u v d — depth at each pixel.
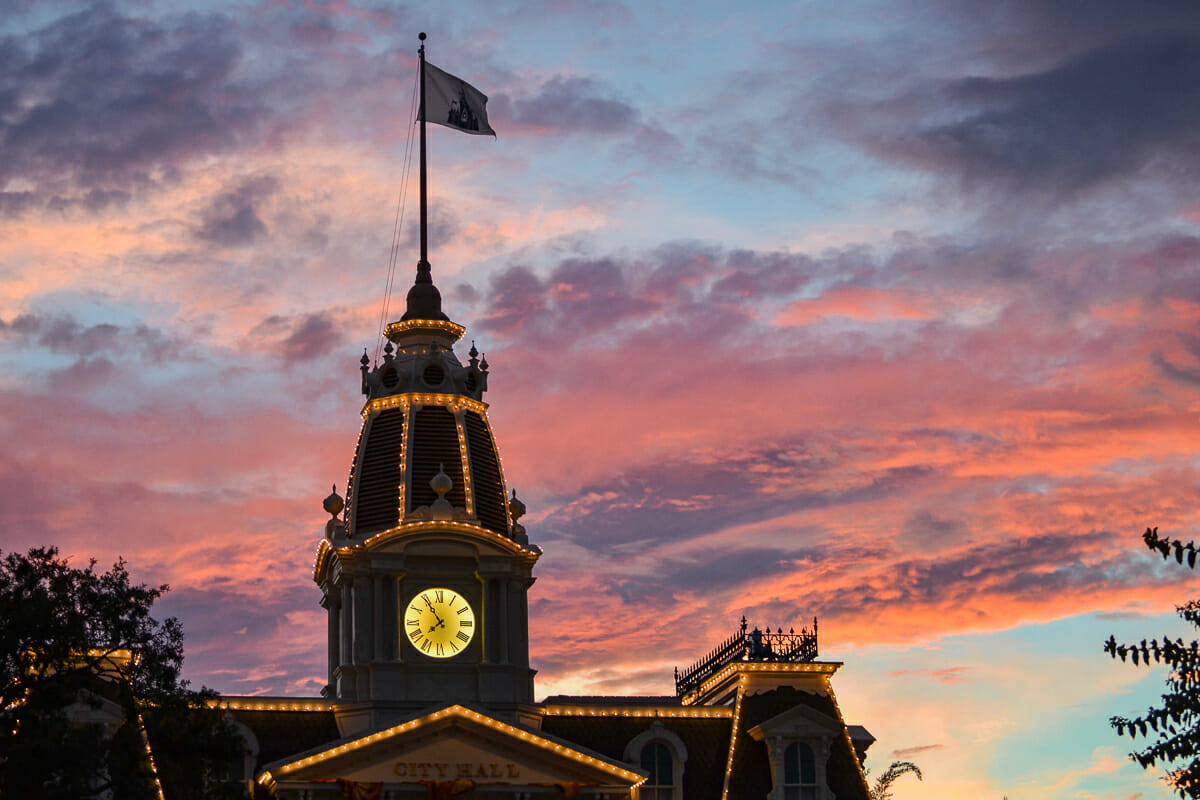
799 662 113.56
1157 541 66.00
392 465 115.00
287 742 107.81
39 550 91.25
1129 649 68.94
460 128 127.94
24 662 88.44
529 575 115.56
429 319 119.69
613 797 107.44
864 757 116.38
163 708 90.31
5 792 87.00
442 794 104.31
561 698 123.50
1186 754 67.88
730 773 110.81
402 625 111.62
